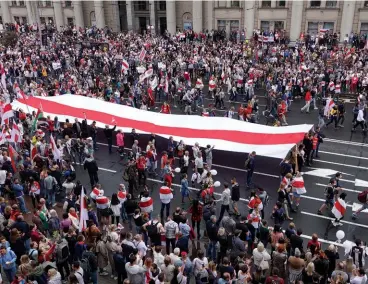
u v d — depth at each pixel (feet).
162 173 66.03
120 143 75.66
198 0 179.42
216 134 71.67
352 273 38.09
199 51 142.10
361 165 72.43
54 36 176.96
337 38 151.74
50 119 81.76
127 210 51.57
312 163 73.31
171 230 45.65
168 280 37.37
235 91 108.47
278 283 35.19
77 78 116.26
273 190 63.77
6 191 56.75
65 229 45.14
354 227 54.39
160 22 207.21
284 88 106.52
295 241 42.91
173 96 109.81
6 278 44.14
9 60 134.21
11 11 236.84
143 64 124.36
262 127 73.05
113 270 43.55
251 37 167.43
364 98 93.20
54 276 34.96
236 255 41.29
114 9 207.41
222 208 53.26
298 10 163.32
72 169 65.26
